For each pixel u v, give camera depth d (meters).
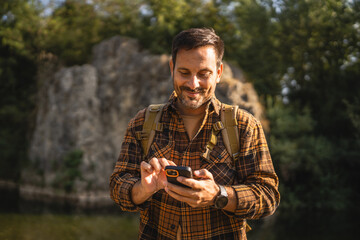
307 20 18.14
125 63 16.84
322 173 16.22
